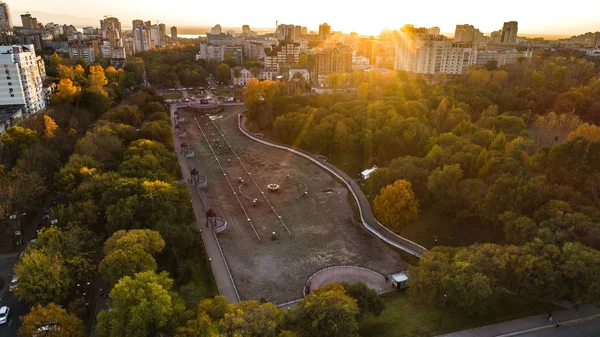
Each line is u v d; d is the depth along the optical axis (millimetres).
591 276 82312
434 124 198375
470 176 141750
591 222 96562
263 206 158750
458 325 86812
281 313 74688
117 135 183250
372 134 191375
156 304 71688
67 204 124125
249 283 113062
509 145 149250
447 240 127938
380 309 87188
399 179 144750
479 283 81500
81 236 104938
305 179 183875
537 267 86750
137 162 146375
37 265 89812
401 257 126062
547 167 127125
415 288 92188
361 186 172500
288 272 118500
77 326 77062
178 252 114500
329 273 116812
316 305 73062
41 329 73812
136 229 101812
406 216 131000
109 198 120000
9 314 91375
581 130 155000
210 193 169500
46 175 145125
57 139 173250
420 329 86188
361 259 125062
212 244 130250
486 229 125125
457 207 131000
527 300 94125
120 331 71188
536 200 111438
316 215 152125
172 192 127625
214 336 66188
